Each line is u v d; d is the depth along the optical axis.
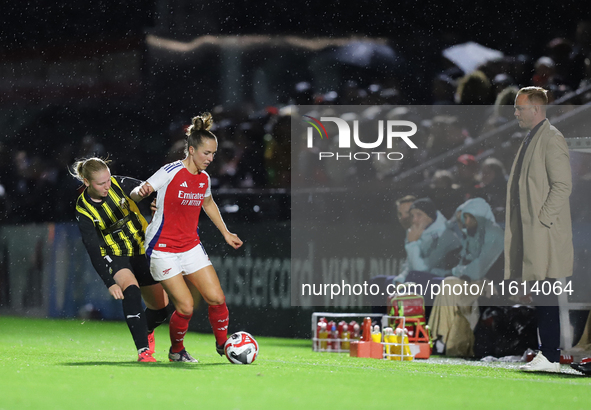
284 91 54.84
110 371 14.73
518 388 14.09
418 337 25.58
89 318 37.88
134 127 55.25
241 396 11.45
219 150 44.91
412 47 51.19
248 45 55.34
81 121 55.41
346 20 53.03
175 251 16.81
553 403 11.98
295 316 32.53
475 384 14.59
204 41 55.38
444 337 25.78
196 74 55.78
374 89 45.44
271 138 43.91
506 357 24.62
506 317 25.20
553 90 35.34
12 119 56.62
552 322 19.36
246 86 55.47
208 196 17.52
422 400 11.79
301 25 52.97
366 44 52.47
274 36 54.38
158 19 55.97
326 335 26.58
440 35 50.56
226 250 34.34
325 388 12.91
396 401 11.55
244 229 33.91
